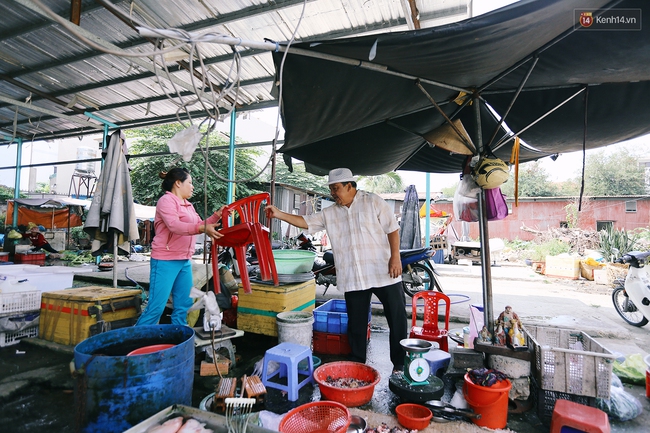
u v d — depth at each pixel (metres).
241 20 4.93
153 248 3.06
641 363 3.16
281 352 2.74
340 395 2.46
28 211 13.34
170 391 1.94
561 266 10.05
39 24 5.27
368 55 2.66
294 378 2.63
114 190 3.93
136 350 2.10
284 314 3.40
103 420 1.78
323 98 3.24
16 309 3.50
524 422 2.41
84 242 15.12
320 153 5.22
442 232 14.59
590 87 3.66
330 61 2.77
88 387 1.80
